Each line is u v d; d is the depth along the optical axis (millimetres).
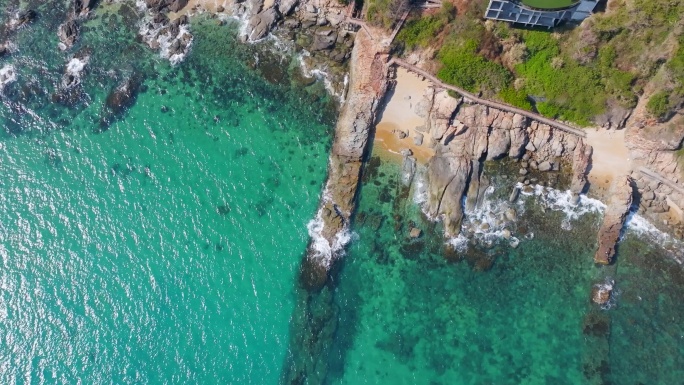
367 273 43094
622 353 39594
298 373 41125
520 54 42188
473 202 43438
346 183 44125
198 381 40625
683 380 38594
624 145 42688
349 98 45062
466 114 43500
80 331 41438
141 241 43844
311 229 44094
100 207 44688
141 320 41875
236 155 45906
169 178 45438
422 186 44281
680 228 41594
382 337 41625
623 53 39812
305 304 42594
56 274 42781
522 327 40906
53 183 45312
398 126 45062
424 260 42938
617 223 41500
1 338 41000
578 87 41531
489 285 42031
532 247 42469
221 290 42812
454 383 40094
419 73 44500
